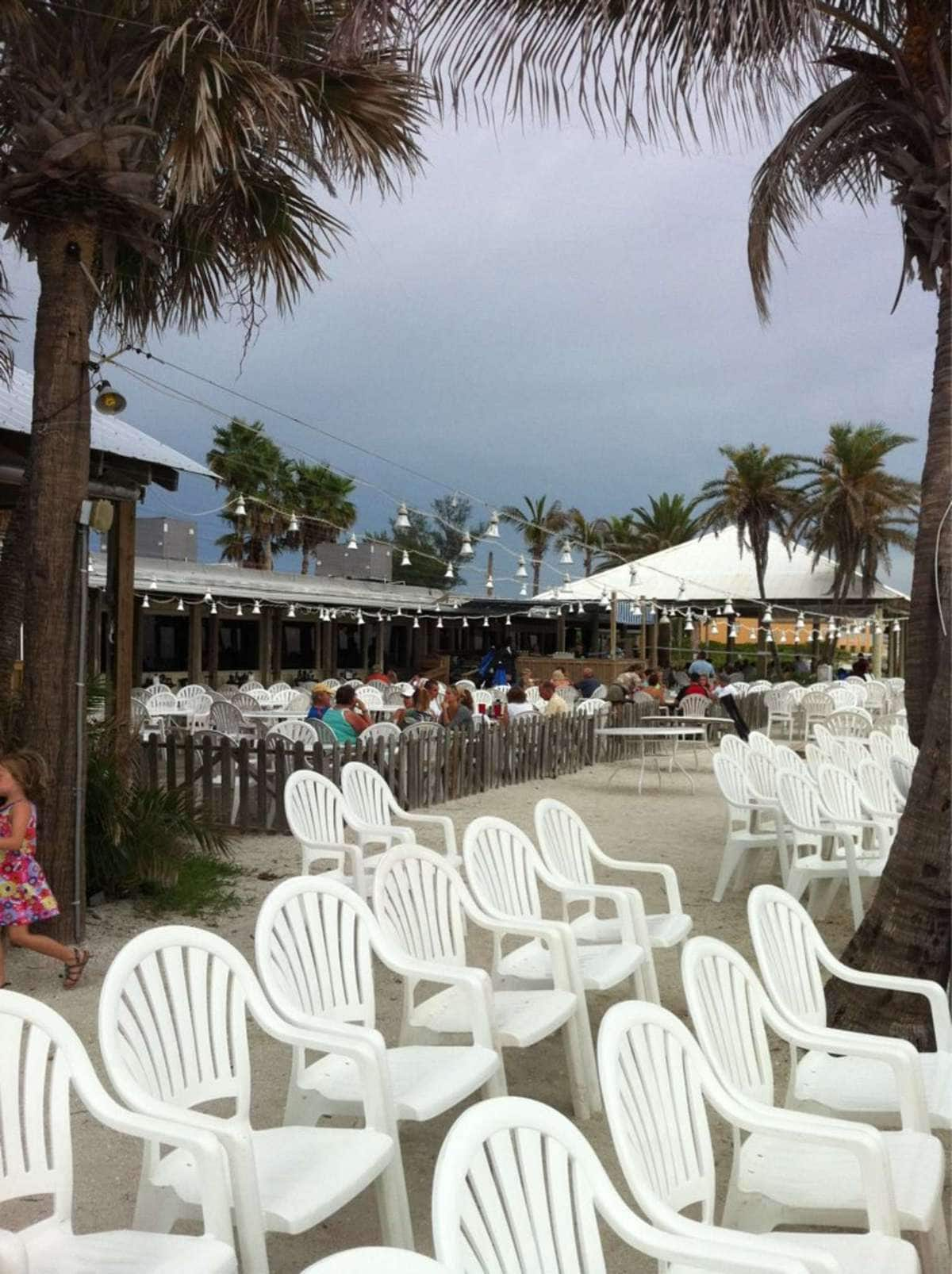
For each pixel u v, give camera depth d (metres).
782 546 34.69
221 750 10.70
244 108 7.00
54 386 6.82
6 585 8.65
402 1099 3.43
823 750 11.40
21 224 7.23
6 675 8.48
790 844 8.62
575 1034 4.52
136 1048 3.09
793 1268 2.15
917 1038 4.76
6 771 5.79
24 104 6.78
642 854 10.03
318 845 6.80
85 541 6.89
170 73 7.09
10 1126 2.78
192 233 8.74
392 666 34.62
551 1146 2.22
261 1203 2.82
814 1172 3.07
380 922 4.38
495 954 4.88
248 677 27.50
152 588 21.81
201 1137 2.70
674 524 51.59
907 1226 2.88
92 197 6.72
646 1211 2.41
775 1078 4.84
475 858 5.05
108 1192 3.87
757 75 5.14
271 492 44.53
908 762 9.25
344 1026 3.39
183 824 8.16
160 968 3.28
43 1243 2.70
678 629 40.03
